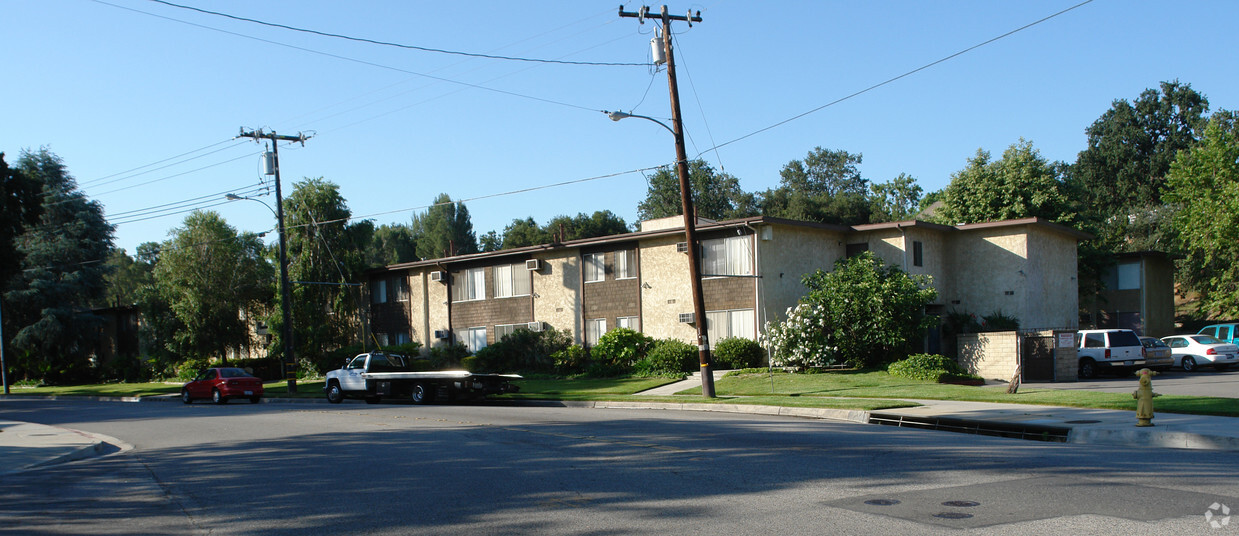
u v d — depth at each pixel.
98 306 62.53
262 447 14.61
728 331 31.61
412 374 26.80
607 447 12.77
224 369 33.59
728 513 7.76
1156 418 14.70
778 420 17.52
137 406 32.50
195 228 47.53
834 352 28.58
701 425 16.09
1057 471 9.52
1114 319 43.97
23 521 8.69
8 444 17.17
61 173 58.19
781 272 31.47
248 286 48.12
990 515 7.30
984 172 43.31
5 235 36.25
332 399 30.22
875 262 29.30
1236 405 15.64
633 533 7.12
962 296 33.53
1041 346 25.69
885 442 12.80
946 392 20.81
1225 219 35.81
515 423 17.42
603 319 35.69
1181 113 68.81
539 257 38.03
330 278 43.38
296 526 7.93
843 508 7.81
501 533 7.30
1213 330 33.28
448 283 41.78
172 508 9.19
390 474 10.83
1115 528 6.71
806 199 71.00
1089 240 41.78
